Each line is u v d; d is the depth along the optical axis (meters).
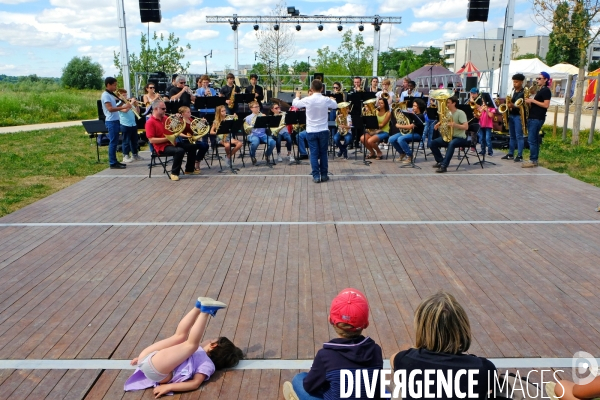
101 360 3.56
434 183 8.84
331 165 10.66
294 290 4.62
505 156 11.21
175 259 5.39
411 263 5.23
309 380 2.63
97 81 58.62
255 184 8.86
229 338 3.82
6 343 3.77
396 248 5.66
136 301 4.43
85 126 11.14
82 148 14.25
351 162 11.01
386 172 9.85
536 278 4.84
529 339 3.77
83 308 4.30
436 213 6.99
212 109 12.52
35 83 52.75
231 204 7.53
